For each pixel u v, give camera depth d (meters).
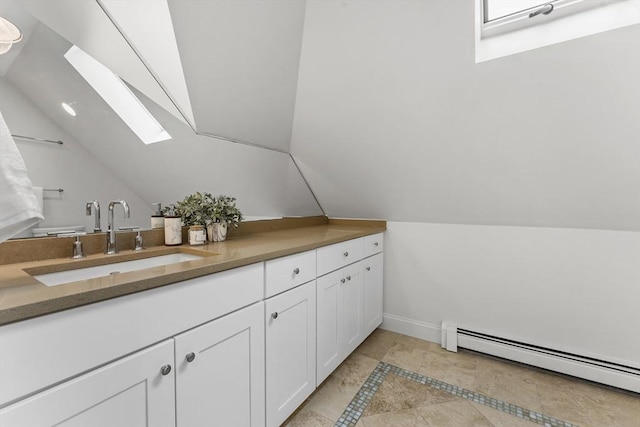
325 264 1.56
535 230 1.82
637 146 1.29
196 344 0.89
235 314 1.03
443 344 2.07
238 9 1.19
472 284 2.04
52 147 1.00
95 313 0.67
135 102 1.22
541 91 1.30
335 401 1.51
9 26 0.88
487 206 1.87
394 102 1.59
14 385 0.55
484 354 1.94
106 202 1.15
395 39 1.37
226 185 1.69
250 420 1.09
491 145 1.57
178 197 1.43
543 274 1.80
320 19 1.42
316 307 1.48
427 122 1.61
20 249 0.94
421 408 1.46
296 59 1.58
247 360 1.08
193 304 0.89
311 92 1.73
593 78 1.19
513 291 1.90
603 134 1.31
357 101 1.67
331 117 1.81
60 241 1.03
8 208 0.62
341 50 1.49
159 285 0.78
